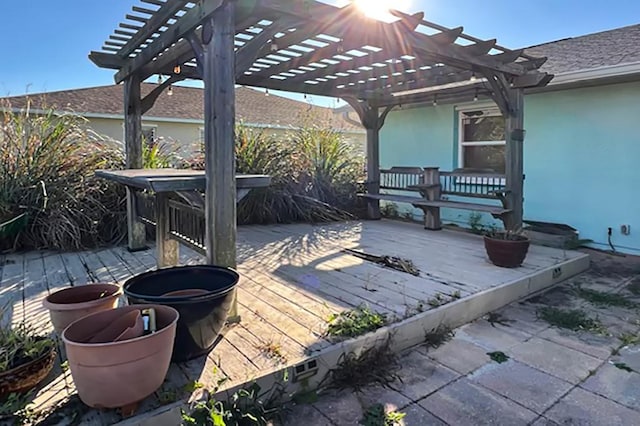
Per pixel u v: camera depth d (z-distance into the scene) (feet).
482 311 9.89
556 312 10.03
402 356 7.88
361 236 17.60
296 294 9.98
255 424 5.69
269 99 48.83
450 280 11.06
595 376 7.11
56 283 11.02
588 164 17.24
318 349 7.02
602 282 12.62
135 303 6.72
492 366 7.47
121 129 34.45
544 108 18.40
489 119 20.97
